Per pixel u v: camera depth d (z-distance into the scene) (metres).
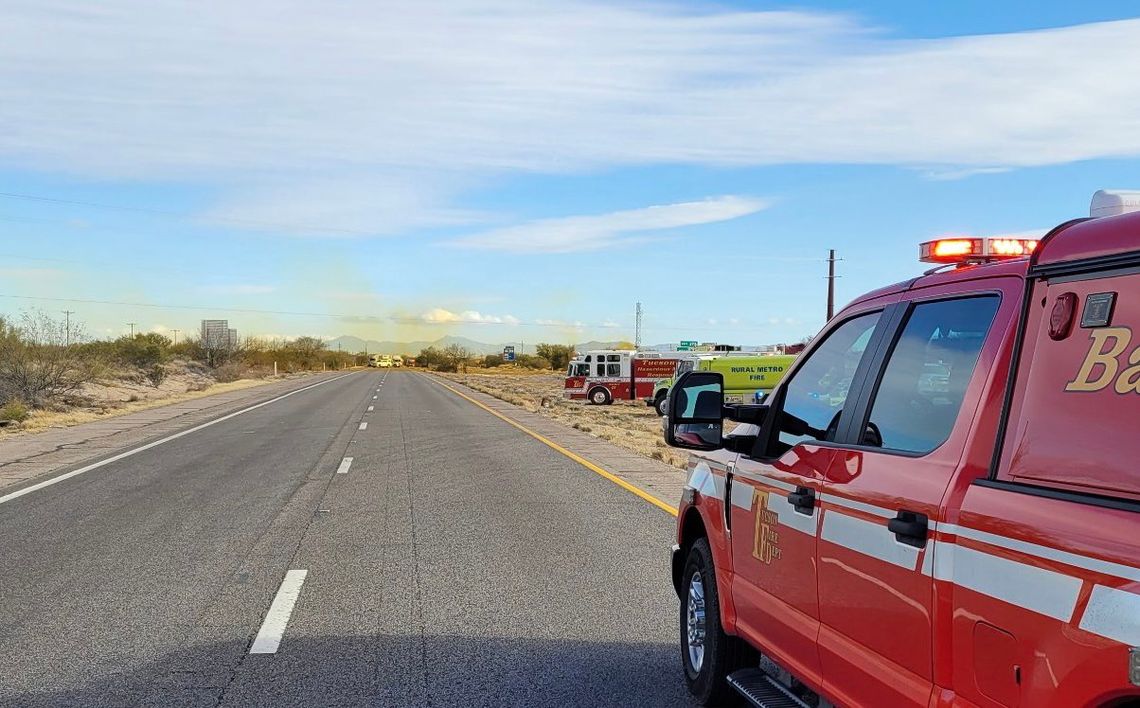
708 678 5.22
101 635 6.59
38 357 35.19
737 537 4.92
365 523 11.12
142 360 59.78
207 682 5.63
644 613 7.19
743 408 4.96
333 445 21.33
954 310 3.53
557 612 7.22
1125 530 2.29
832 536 3.79
